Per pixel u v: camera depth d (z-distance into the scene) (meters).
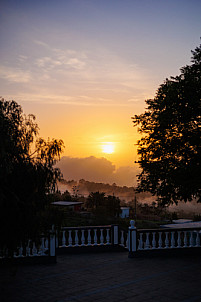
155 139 20.92
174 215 54.81
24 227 7.88
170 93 19.83
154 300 8.60
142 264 12.33
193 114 19.72
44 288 9.52
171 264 12.34
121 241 14.77
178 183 18.47
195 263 12.52
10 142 7.73
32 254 12.27
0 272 11.12
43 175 8.13
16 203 7.66
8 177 7.83
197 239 14.26
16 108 8.34
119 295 8.97
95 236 14.55
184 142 19.70
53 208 8.68
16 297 8.78
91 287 9.62
